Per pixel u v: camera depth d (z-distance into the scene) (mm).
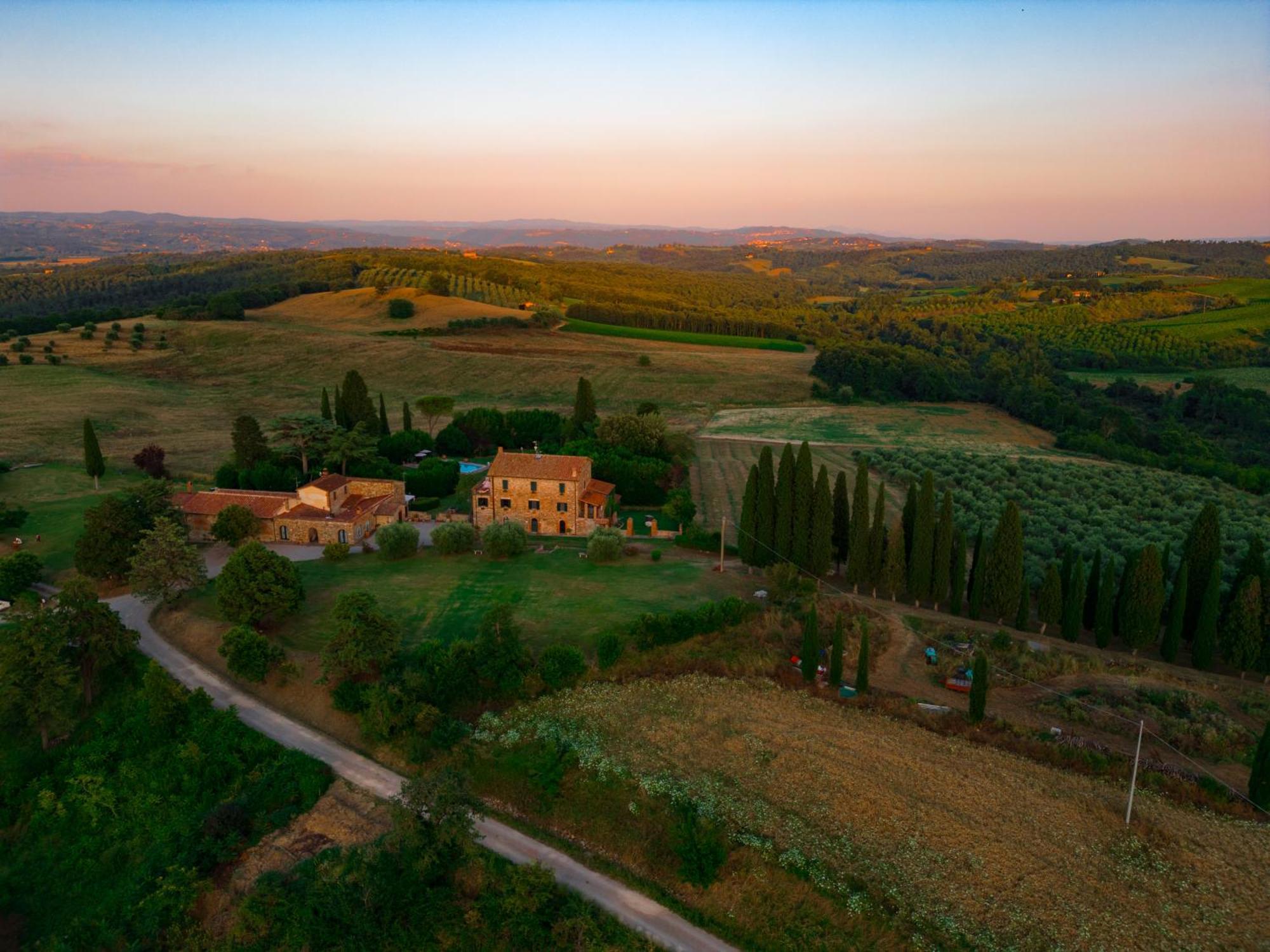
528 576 74000
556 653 56188
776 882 40406
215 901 41500
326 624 64062
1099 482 111688
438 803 42156
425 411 130000
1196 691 56719
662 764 48594
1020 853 41719
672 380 184875
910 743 50906
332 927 39281
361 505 91438
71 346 184750
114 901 42719
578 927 38688
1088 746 50062
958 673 58000
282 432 103875
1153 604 61125
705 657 60094
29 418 132250
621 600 67938
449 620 64188
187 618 64625
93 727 53312
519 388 174250
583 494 90438
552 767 47688
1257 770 45469
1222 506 101812
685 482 111062
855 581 72688
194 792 48469
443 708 53656
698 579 73438
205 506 86062
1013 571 65562
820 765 48188
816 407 171500
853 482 113438
